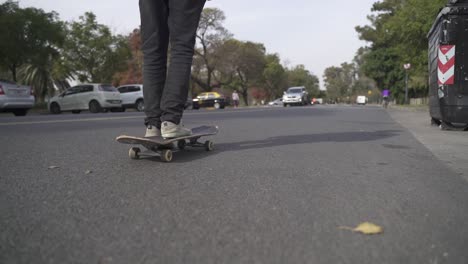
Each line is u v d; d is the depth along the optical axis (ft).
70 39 127.24
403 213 7.98
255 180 10.56
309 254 5.95
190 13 13.26
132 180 10.34
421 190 9.86
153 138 13.12
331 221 7.42
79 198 8.61
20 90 54.65
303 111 57.16
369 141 19.43
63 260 5.61
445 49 25.39
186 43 13.35
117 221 7.22
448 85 25.39
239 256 5.84
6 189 9.25
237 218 7.51
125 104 82.84
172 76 13.21
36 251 5.89
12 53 88.74
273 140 19.34
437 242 6.47
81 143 17.76
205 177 10.81
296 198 8.91
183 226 7.04
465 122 25.30
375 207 8.34
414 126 30.27
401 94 180.96
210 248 6.11
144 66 13.69
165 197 8.80
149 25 13.50
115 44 134.00
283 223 7.27
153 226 7.00
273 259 5.76
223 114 47.16
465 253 6.05
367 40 177.88
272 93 281.74
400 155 15.31
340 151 15.98
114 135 21.31
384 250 6.13
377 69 178.70
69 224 7.02
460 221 7.54
